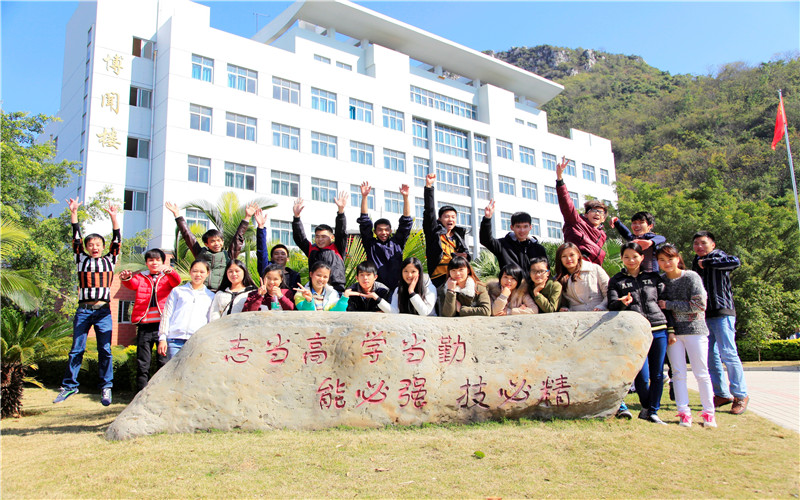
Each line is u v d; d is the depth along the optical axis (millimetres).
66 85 25016
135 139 22422
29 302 8250
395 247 6836
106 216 19359
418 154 30625
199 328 5488
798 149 39156
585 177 38688
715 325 5980
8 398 7676
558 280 5910
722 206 24234
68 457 4281
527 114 37031
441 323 5449
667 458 4125
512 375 5270
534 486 3590
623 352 5254
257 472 3844
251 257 11867
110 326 6207
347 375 5168
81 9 24125
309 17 28281
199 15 24609
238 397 5039
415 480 3693
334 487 3572
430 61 33562
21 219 16281
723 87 60844
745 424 5199
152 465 3998
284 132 25328
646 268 6207
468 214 32438
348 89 27859
